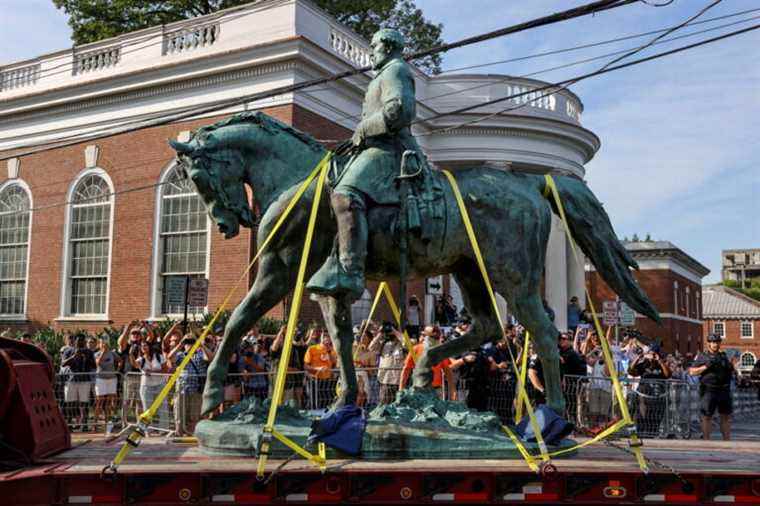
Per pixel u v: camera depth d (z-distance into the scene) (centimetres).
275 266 606
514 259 624
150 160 2194
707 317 7538
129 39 2267
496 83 2609
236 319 603
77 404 1162
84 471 477
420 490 491
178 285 1509
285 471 485
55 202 2370
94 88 2284
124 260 2202
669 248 4716
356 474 488
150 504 478
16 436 517
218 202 618
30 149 2442
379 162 600
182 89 2150
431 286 2117
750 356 7350
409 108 589
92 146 2308
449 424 582
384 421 564
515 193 636
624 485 502
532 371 1177
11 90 2498
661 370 1421
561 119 2652
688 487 505
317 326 1748
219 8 3158
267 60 1981
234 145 620
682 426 1319
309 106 2012
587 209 665
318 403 1177
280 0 2027
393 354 1220
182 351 1199
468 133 2578
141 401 1149
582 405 1224
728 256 15275
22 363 556
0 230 2494
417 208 597
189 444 640
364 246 574
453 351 662
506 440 559
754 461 576
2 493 468
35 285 2381
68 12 3188
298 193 596
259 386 1132
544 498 497
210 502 480
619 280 661
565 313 2628
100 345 1441
